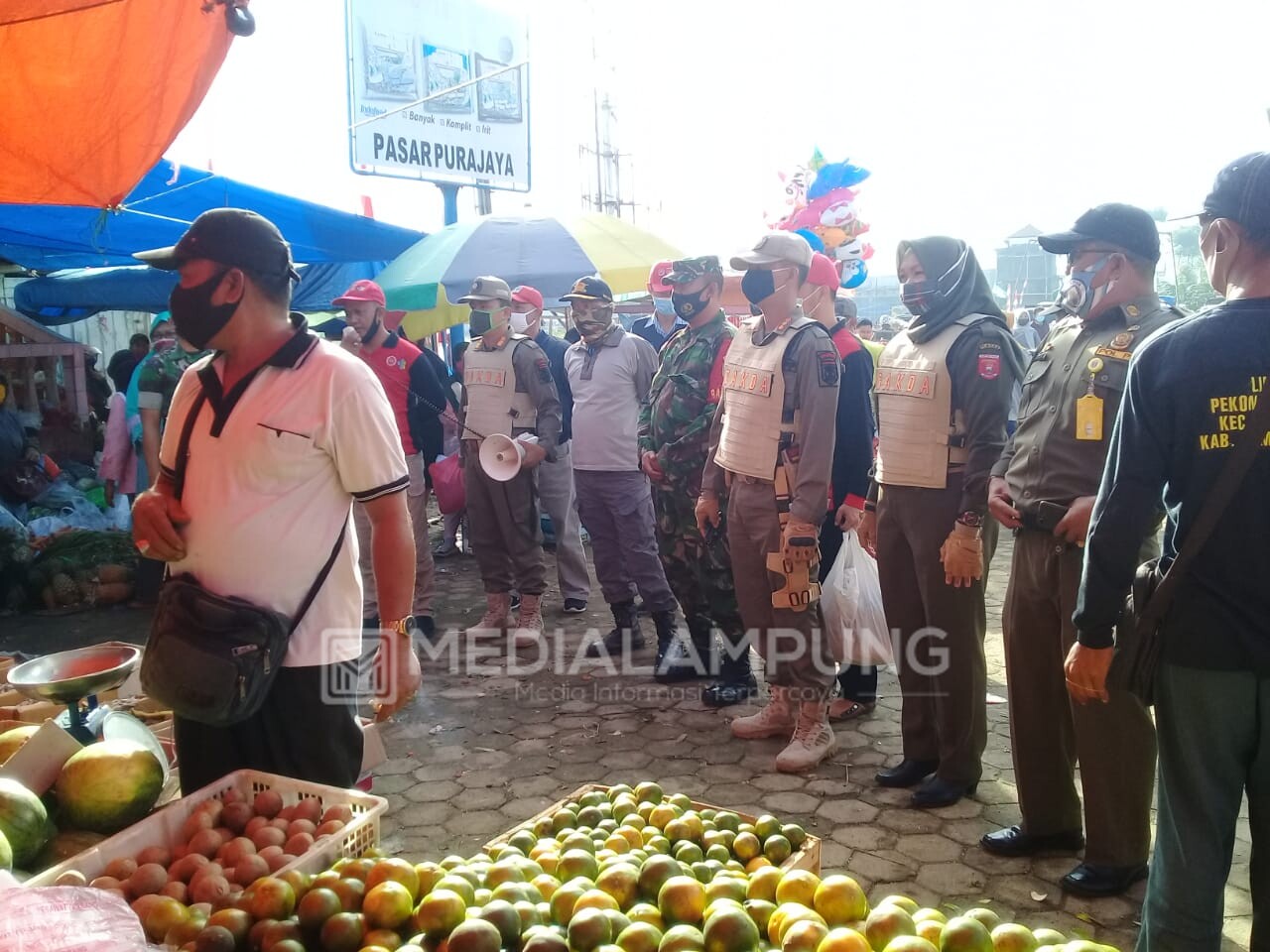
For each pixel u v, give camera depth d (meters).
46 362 9.61
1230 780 2.01
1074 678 2.24
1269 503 1.89
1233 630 1.94
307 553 2.22
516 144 11.80
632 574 5.18
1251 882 2.07
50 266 9.35
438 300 7.24
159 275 9.87
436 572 7.59
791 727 4.11
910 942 1.50
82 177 3.59
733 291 9.18
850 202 7.71
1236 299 1.97
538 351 5.50
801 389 3.56
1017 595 2.95
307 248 8.39
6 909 1.44
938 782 3.49
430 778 3.86
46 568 6.53
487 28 11.16
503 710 4.58
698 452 4.46
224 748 2.33
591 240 7.66
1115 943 2.62
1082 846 3.12
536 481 5.74
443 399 5.64
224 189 6.98
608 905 1.74
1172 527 2.05
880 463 3.50
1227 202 1.96
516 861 2.00
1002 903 2.84
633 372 5.19
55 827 2.12
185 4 2.99
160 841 2.05
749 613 3.95
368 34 9.86
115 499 7.82
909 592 3.51
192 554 2.22
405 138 10.35
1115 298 2.70
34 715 3.18
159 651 2.09
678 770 3.86
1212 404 1.93
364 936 1.68
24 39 3.05
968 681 3.39
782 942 1.59
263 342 2.21
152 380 6.05
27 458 7.96
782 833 2.23
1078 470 2.71
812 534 3.57
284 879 1.78
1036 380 2.90
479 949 1.57
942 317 3.30
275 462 2.17
